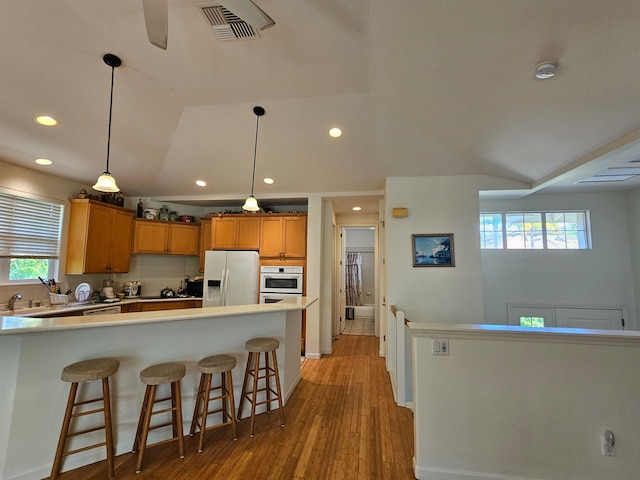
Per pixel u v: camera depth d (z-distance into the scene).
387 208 4.03
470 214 3.87
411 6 1.70
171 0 1.86
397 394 2.96
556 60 1.90
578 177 3.38
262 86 2.74
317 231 4.67
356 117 3.12
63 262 3.99
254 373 2.65
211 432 2.44
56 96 2.65
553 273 4.55
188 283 5.09
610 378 1.79
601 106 2.21
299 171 4.12
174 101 2.99
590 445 1.79
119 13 1.97
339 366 4.16
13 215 3.48
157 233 4.97
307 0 1.82
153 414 2.16
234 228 4.95
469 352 1.90
